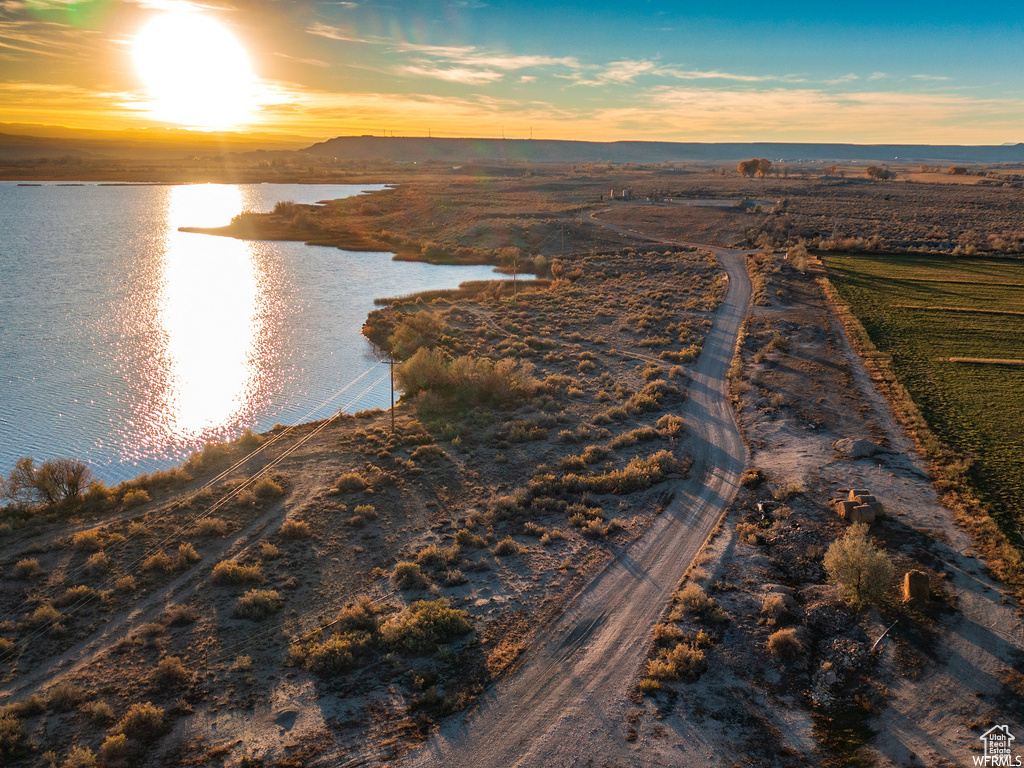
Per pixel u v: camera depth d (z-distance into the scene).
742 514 33.22
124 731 20.23
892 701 20.47
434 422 48.28
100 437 49.59
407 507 35.56
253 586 28.39
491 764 18.91
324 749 19.53
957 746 18.62
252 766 18.91
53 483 37.62
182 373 63.34
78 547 31.83
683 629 24.55
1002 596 24.88
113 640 25.06
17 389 58.53
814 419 44.19
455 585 28.20
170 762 19.12
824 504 32.81
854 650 22.67
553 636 24.61
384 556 30.72
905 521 30.53
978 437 39.84
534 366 61.56
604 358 63.78
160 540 32.53
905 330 64.25
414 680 22.25
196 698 21.86
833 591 25.94
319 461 42.16
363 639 24.30
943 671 21.44
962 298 76.44
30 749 19.67
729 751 19.06
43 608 26.47
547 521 33.88
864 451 38.16
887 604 24.77
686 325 71.12
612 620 25.48
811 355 58.00
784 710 20.58
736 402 49.25
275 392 59.03
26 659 24.03
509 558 30.28
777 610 24.81
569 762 18.89
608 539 31.69
